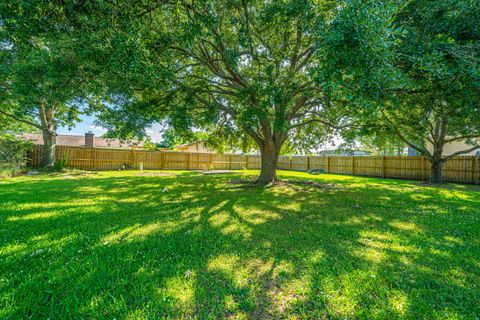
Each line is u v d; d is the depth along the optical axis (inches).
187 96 259.0
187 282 76.2
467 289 74.0
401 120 328.5
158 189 281.4
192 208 183.0
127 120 230.4
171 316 60.2
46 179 362.3
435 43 126.5
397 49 132.0
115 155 634.8
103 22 137.6
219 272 83.2
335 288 73.7
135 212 168.4
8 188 266.4
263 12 203.8
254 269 85.7
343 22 99.7
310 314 61.9
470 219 157.2
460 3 127.1
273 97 210.5
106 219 149.0
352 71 106.0
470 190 312.0
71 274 79.6
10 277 76.7
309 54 251.4
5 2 121.8
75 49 142.3
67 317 59.1
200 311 62.4
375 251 102.7
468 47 120.9
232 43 240.4
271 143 341.4
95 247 103.4
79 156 577.9
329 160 661.3
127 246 105.2
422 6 137.6
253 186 316.5
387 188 318.3
